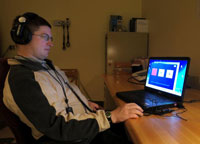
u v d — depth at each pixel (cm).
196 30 141
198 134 58
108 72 265
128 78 195
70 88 115
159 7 218
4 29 269
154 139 55
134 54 266
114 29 266
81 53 289
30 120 70
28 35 89
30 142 85
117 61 265
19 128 80
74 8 278
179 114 79
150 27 254
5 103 75
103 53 291
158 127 65
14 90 71
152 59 122
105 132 121
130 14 290
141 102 89
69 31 282
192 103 96
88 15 282
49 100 77
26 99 70
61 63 288
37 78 81
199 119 73
